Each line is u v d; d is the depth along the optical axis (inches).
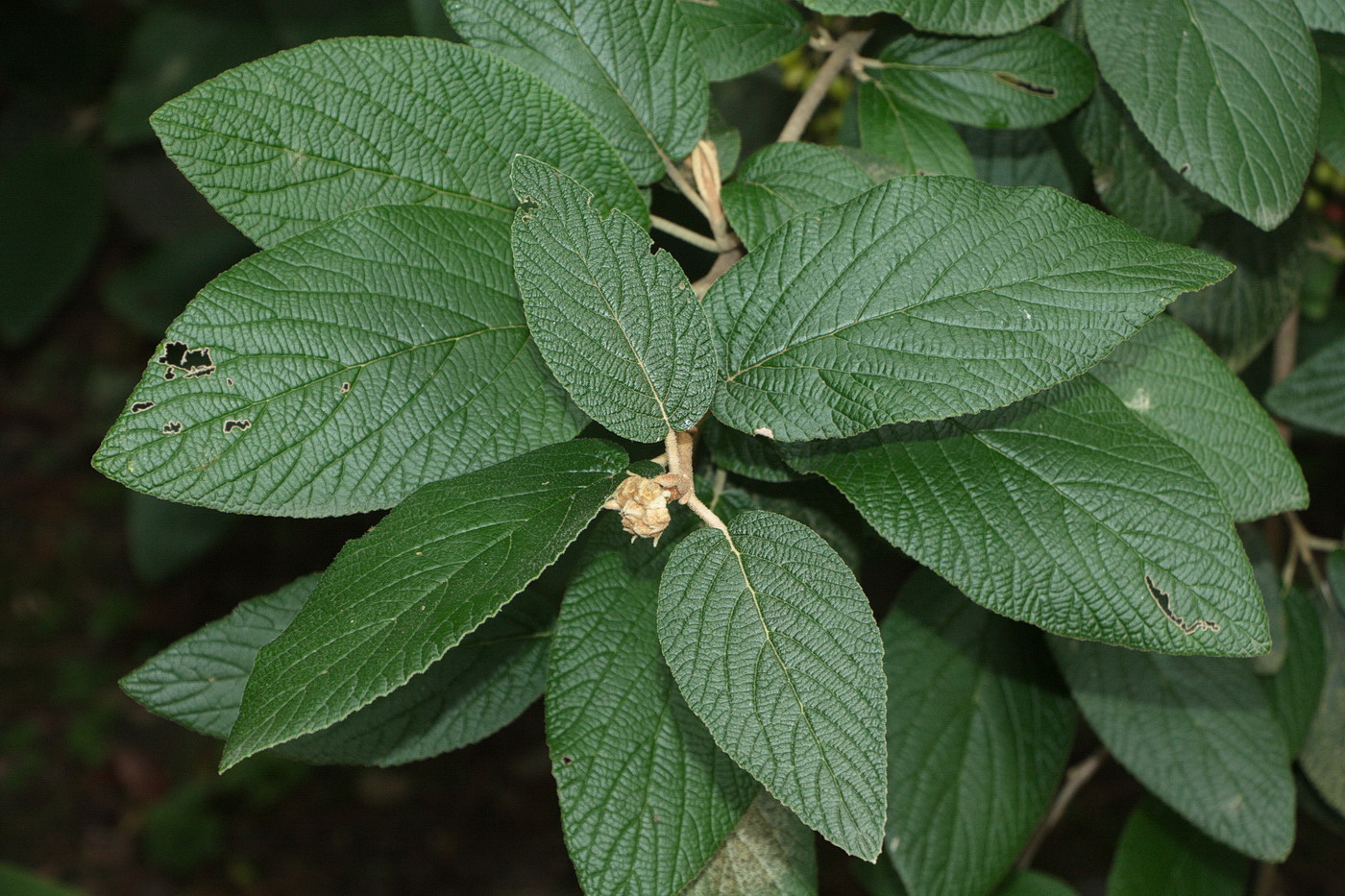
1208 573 32.8
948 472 33.4
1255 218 35.0
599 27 34.9
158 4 93.7
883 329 32.5
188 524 94.7
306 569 126.5
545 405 33.6
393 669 31.1
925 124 37.1
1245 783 38.9
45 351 145.5
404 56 34.0
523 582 31.3
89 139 102.5
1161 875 42.3
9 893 43.4
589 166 34.7
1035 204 32.7
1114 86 35.5
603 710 33.6
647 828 33.3
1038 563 32.9
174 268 99.3
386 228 33.4
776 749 31.5
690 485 32.7
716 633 32.0
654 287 32.4
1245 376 55.4
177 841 108.0
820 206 35.0
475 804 113.3
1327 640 42.4
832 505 35.7
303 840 111.0
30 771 113.9
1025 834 38.9
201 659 35.9
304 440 32.8
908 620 39.3
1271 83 35.3
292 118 33.7
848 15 36.3
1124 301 32.1
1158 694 39.1
